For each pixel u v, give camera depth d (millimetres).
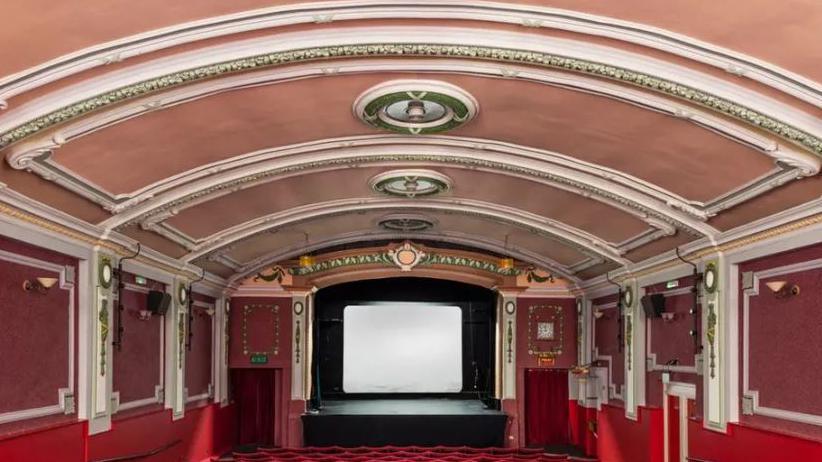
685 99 5820
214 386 14695
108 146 6820
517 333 16656
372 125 7562
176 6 4746
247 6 4875
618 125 6996
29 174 6559
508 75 6113
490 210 11469
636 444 12258
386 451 14570
